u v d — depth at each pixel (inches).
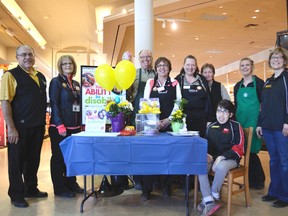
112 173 93.2
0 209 109.9
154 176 131.0
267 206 111.7
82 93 116.5
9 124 111.8
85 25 371.2
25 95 116.5
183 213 103.7
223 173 99.0
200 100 122.6
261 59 527.2
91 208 110.0
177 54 548.1
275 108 112.7
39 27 374.3
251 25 362.9
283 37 160.9
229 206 99.2
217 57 584.4
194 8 281.0
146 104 105.3
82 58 555.8
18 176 113.7
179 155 92.5
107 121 111.8
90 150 93.5
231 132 107.1
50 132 125.3
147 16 179.8
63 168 126.0
